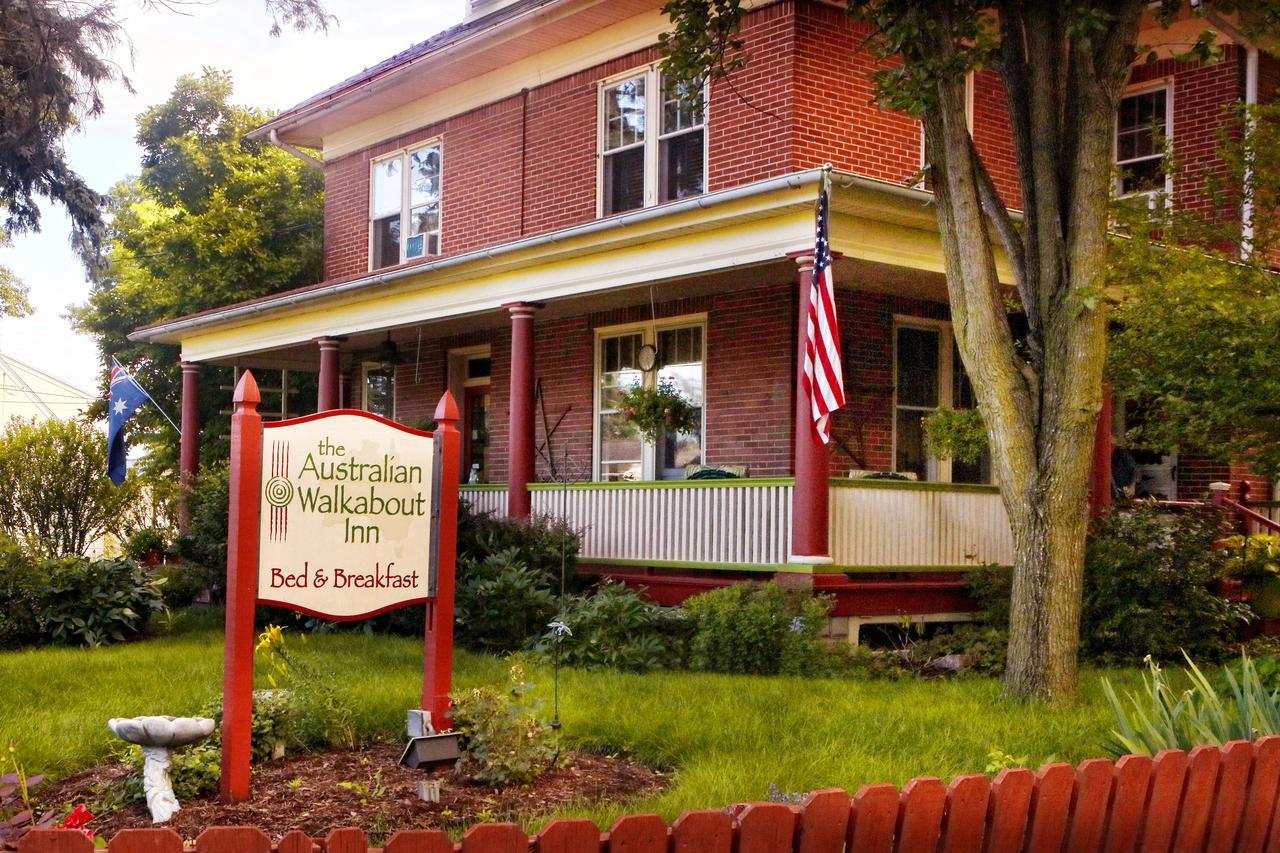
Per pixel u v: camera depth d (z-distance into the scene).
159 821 5.87
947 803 3.74
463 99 18.61
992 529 13.64
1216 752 4.17
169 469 26.12
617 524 13.97
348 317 17.38
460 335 19.19
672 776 6.96
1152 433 10.30
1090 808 3.93
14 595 12.59
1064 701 9.05
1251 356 9.16
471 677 9.82
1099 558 11.94
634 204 15.90
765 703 8.71
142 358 26.70
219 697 7.92
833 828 3.56
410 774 6.76
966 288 9.52
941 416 13.20
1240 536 13.22
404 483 6.89
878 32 10.16
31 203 16.69
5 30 14.84
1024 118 9.80
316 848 3.29
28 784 5.12
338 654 11.16
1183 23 15.68
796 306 14.29
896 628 12.81
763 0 14.23
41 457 18.12
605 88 16.38
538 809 6.14
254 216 25.31
